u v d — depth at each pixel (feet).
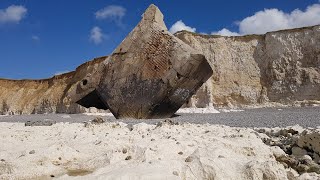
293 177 16.28
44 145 24.63
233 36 171.22
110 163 18.25
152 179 14.26
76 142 25.48
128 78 63.93
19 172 17.46
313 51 155.63
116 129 35.88
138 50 64.39
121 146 21.66
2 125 48.08
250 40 169.07
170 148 20.83
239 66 163.73
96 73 66.69
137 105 62.69
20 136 31.40
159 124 37.04
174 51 61.41
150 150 19.54
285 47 160.45
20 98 212.64
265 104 148.66
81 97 67.26
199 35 170.19
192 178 15.53
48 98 188.55
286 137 28.30
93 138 27.55
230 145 21.93
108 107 66.23
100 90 65.72
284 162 19.86
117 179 14.06
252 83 159.12
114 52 66.18
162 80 61.11
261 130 32.58
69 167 18.88
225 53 166.20
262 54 165.17
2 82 227.81
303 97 148.66
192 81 62.34
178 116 69.31
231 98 156.15
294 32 162.09
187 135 28.22
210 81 157.17
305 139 22.98
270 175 15.67
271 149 22.04
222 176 15.55
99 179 14.20
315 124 39.91
